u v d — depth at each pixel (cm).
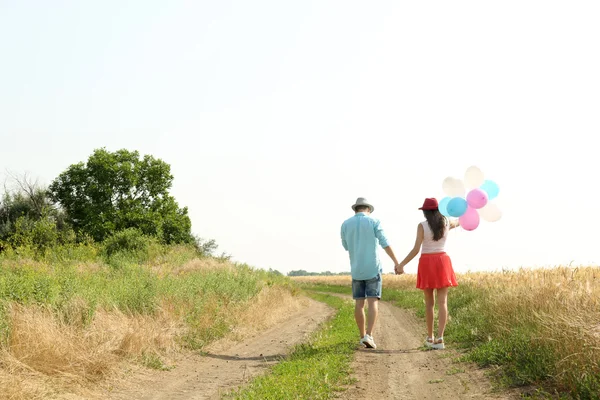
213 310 1275
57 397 621
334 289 5400
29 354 682
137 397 678
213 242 5266
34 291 907
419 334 1152
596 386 505
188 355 983
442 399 554
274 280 2686
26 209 4650
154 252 3166
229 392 663
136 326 963
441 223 873
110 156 5009
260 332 1364
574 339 602
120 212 4909
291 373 699
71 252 2883
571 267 1191
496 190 936
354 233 905
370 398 566
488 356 724
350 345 912
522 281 1152
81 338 802
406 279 4372
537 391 530
